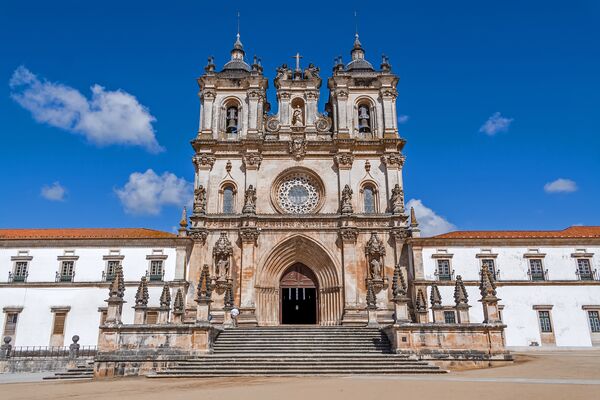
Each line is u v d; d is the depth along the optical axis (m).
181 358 29.72
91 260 46.09
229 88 51.91
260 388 19.70
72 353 35.53
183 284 44.28
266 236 46.50
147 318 43.84
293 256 47.12
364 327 38.09
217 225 46.50
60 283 45.16
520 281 45.09
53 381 27.31
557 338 43.66
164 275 45.38
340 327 37.97
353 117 51.00
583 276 45.62
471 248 46.47
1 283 45.09
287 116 51.06
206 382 23.31
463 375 24.44
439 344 31.23
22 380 28.44
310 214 46.75
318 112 51.56
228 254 44.88
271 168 49.12
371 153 49.41
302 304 53.47
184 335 31.02
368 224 46.53
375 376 24.80
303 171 49.44
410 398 15.55
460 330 31.52
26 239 46.38
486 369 28.33
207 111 50.78
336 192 48.31
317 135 50.53
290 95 51.84
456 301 35.69
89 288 45.12
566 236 46.50
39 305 44.66
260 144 49.16
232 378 24.88
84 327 44.00
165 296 40.72
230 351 33.22
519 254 46.31
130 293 44.84
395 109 51.47
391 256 45.44
